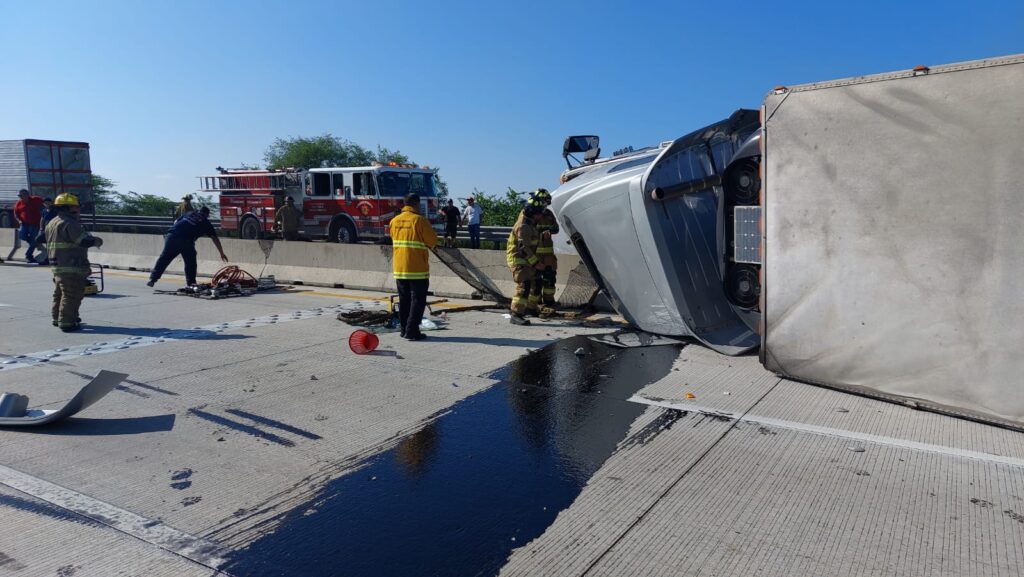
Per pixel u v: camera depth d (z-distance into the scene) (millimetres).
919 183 4637
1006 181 4254
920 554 3104
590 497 3740
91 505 3693
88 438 4684
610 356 6789
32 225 17328
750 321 6656
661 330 7438
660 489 3818
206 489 3889
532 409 5215
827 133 5086
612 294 7895
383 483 3953
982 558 3064
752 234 6180
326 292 12039
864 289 5023
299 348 7316
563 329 8203
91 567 3080
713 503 3635
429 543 3281
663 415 5020
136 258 16391
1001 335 4395
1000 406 4457
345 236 21578
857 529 3332
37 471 4145
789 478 3918
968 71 4328
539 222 8875
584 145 11805
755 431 4656
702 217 7438
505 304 10188
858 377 5184
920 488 3760
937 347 4695
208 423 4980
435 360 6723
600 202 7461
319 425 4918
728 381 5844
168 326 8656
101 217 34438
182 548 3244
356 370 6375
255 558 3156
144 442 4609
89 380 6156
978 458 4137
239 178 23891
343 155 55875
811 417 4902
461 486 3902
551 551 3191
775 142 5445
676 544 3229
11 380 6172
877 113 4785
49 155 23969
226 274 11875
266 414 5164
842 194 5051
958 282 4543
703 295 7254
